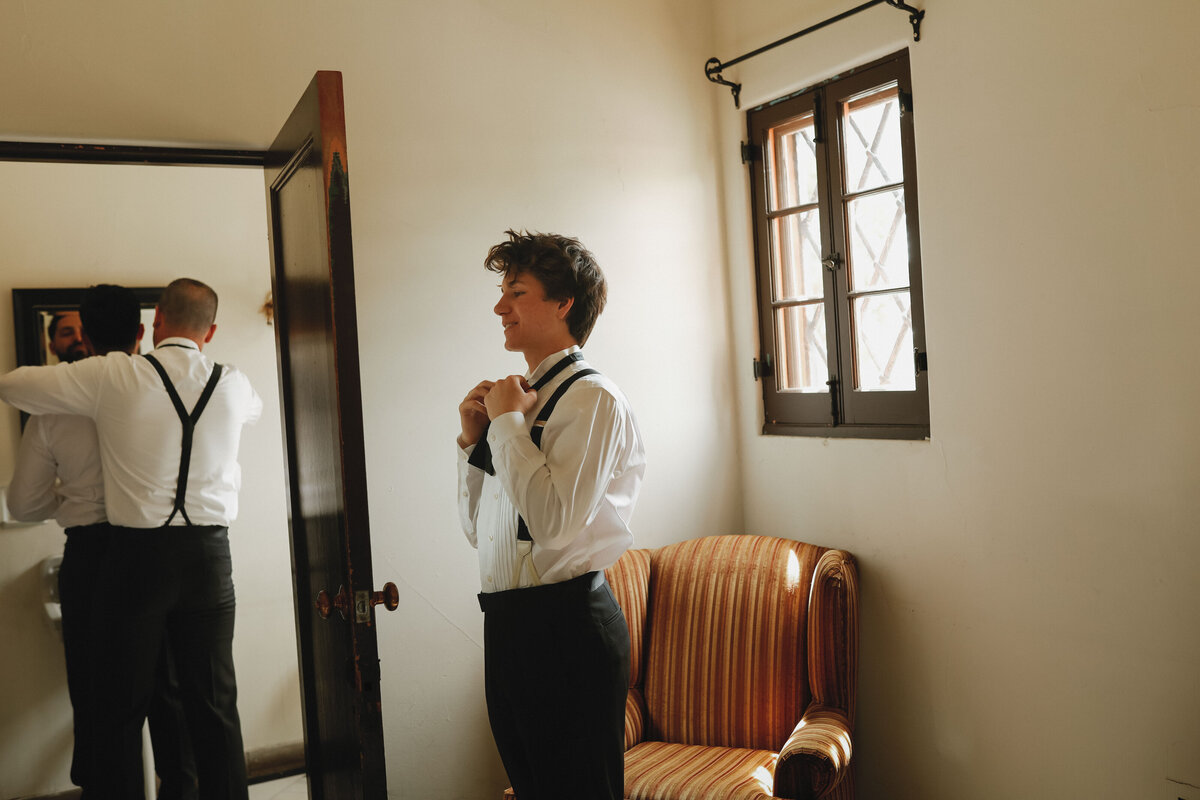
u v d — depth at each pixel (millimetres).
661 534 3068
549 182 2869
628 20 3018
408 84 2646
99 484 2898
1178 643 1945
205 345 3543
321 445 1960
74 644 2920
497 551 1769
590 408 1662
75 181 3338
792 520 3006
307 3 2516
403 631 2629
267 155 2398
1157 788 2004
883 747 2693
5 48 2215
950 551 2451
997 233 2271
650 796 2240
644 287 3043
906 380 2645
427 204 2676
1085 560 2121
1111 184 2016
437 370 2686
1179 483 1924
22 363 3256
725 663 2627
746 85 3062
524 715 1719
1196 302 1874
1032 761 2268
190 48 2387
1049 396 2176
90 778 2834
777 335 3092
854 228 2771
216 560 2920
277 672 3672
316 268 1856
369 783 1722
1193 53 1852
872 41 2592
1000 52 2238
